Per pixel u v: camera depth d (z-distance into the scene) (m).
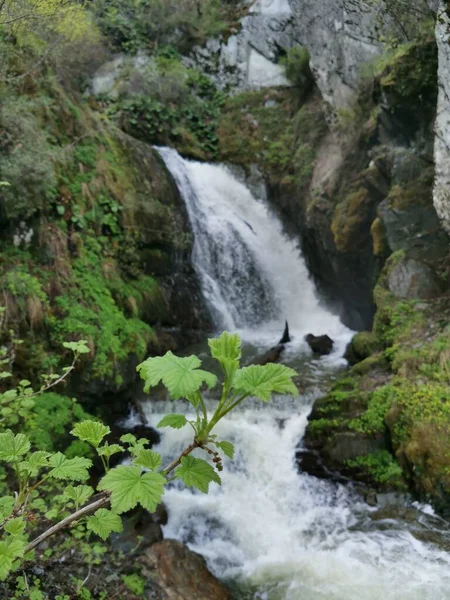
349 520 4.80
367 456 5.22
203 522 4.92
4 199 5.94
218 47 13.85
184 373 1.22
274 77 13.04
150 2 13.06
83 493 1.66
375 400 5.46
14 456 1.56
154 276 8.63
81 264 6.93
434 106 6.88
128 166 8.85
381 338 6.77
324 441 5.52
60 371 5.70
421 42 6.72
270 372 1.26
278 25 12.88
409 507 4.76
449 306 6.43
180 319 8.77
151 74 12.27
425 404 5.07
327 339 8.25
